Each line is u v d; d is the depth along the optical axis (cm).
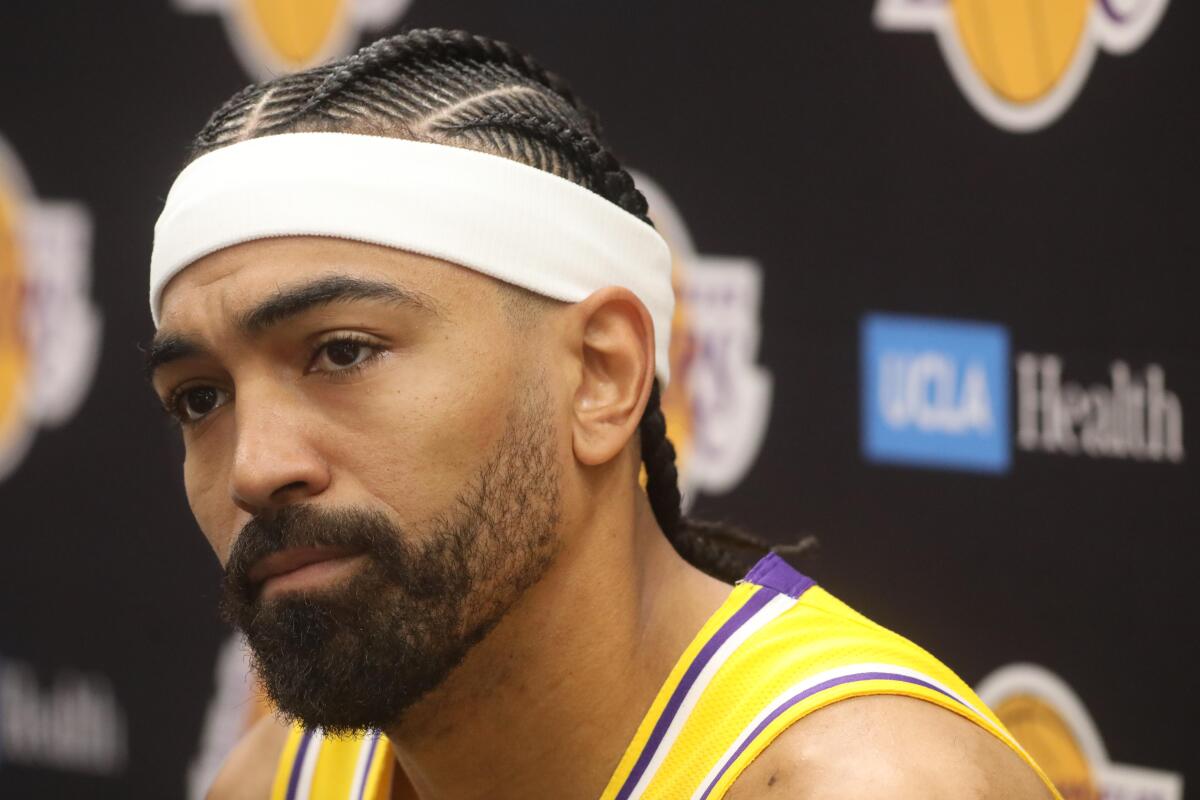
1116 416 475
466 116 272
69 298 607
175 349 261
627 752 275
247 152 260
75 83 600
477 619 260
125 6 588
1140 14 468
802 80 502
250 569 254
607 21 521
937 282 492
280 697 256
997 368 487
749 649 275
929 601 495
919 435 496
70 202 605
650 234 291
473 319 256
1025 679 487
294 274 249
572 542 271
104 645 606
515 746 279
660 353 296
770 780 252
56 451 614
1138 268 471
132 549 600
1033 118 480
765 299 508
